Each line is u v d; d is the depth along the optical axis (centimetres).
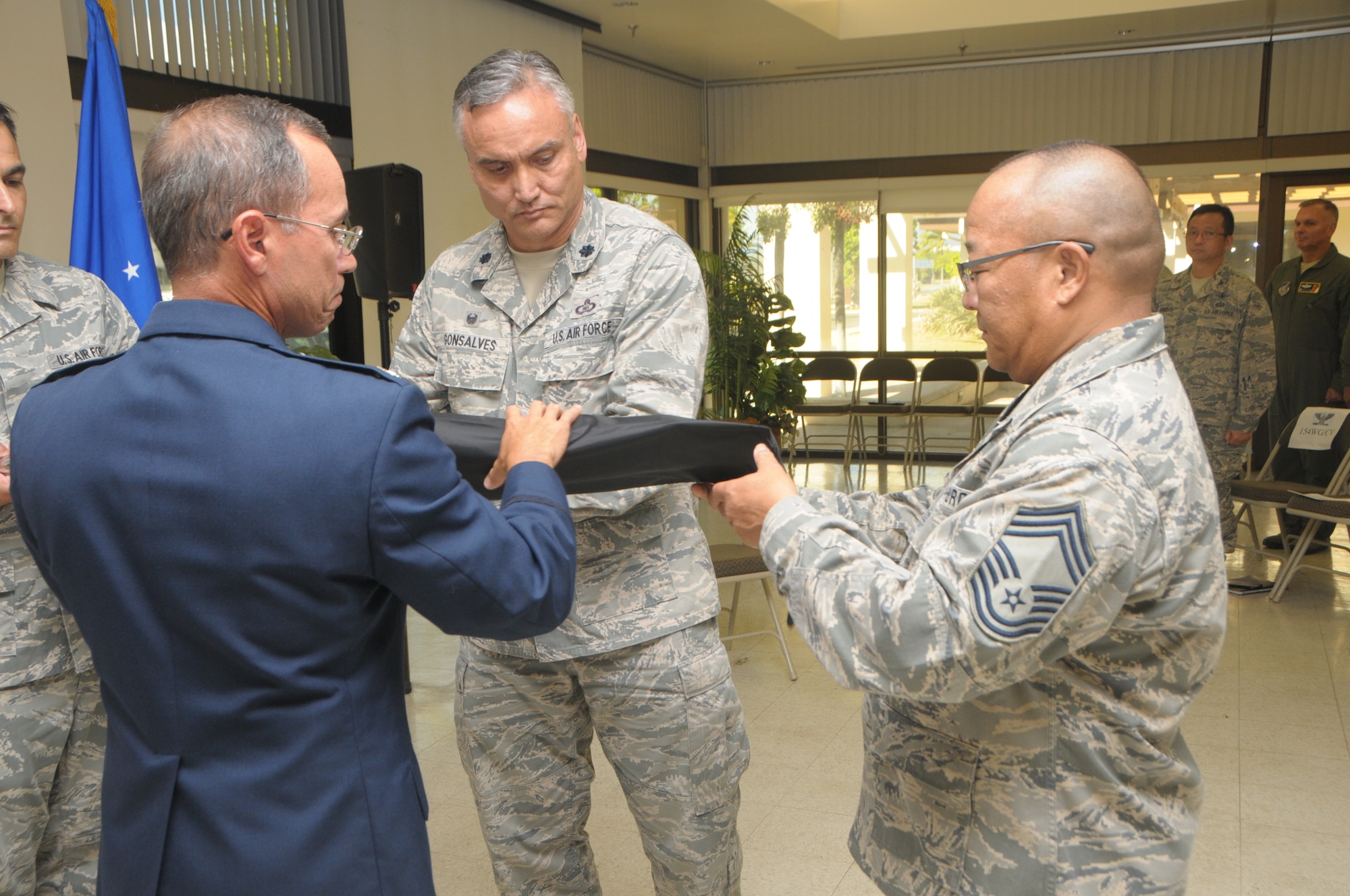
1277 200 781
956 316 887
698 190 912
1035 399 108
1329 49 741
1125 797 106
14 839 180
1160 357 106
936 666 99
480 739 178
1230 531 514
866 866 126
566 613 111
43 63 363
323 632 98
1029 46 787
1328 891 234
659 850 179
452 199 558
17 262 196
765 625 442
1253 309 489
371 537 96
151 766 99
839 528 112
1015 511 97
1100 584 95
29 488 100
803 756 311
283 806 98
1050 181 108
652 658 169
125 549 96
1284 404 605
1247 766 298
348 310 543
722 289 688
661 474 142
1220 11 694
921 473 866
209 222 100
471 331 179
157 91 424
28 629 178
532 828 181
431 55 539
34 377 188
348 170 512
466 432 142
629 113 805
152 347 100
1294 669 375
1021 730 107
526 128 160
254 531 94
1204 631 106
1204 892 236
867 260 902
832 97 879
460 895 239
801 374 737
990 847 109
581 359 170
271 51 477
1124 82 798
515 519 108
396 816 104
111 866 103
